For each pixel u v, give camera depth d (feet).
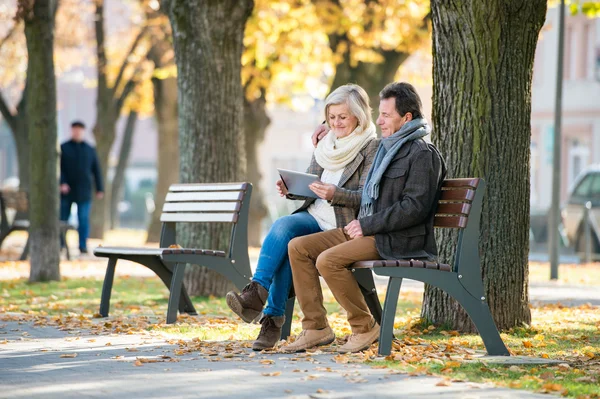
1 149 292.20
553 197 77.82
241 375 26.63
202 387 24.73
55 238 65.16
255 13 97.45
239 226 41.27
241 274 41.16
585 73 185.06
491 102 38.04
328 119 32.94
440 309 38.88
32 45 63.93
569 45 186.60
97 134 128.98
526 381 26.11
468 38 37.86
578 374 28.12
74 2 147.43
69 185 90.43
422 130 31.35
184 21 53.36
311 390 24.32
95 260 87.76
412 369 27.68
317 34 101.55
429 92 175.83
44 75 64.03
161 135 122.31
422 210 30.58
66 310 46.96
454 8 37.83
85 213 91.86
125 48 143.13
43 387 24.85
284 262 32.32
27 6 62.85
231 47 53.57
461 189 31.09
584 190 108.68
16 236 147.74
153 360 29.30
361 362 29.12
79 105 288.30
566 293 61.87
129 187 285.64
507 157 38.29
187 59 53.52
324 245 31.53
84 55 161.27
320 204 32.83
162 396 23.63
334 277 30.81
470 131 38.06
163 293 56.90
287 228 32.14
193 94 53.36
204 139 53.26
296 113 233.55
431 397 23.48
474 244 31.07
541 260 106.42
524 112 38.58
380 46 101.76
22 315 44.27
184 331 37.60
